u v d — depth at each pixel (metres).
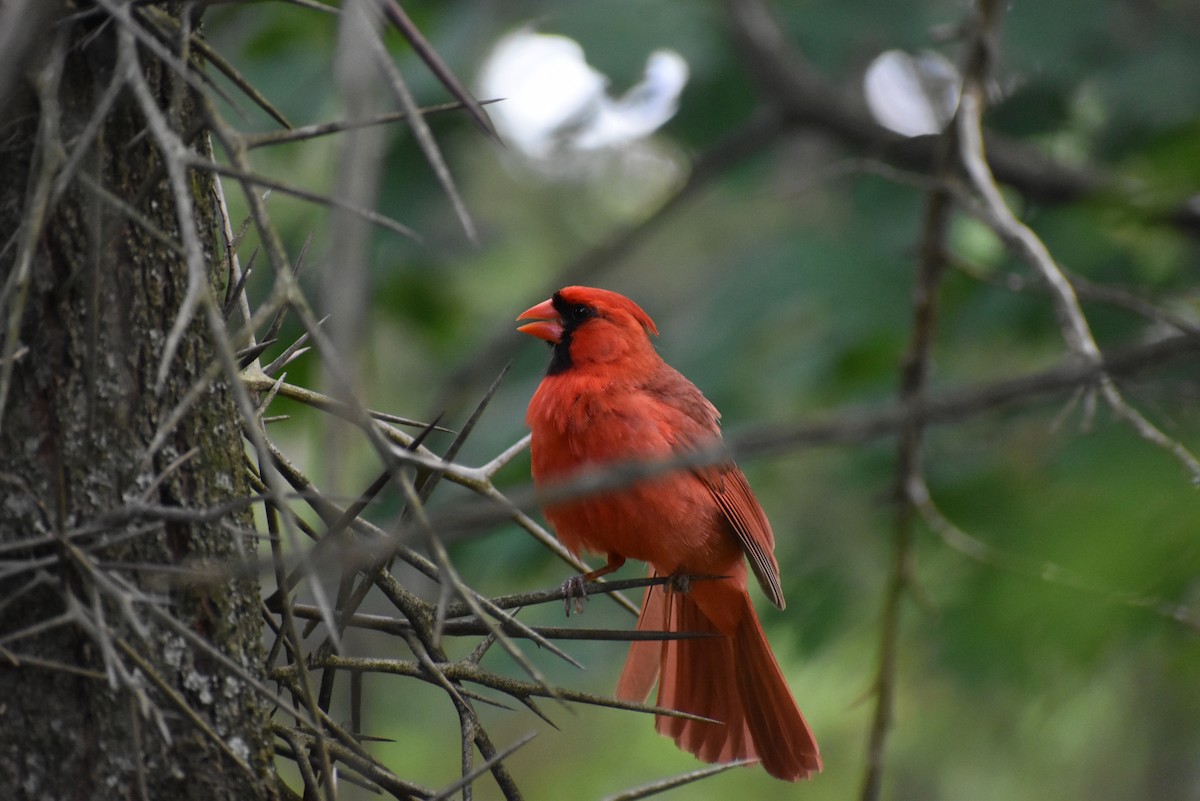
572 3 13.30
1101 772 13.17
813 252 13.05
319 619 4.82
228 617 4.51
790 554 11.27
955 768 13.36
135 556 4.31
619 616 11.59
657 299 16.89
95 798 4.20
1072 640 4.41
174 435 4.44
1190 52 12.55
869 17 13.50
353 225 2.75
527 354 12.99
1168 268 11.87
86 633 4.20
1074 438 6.45
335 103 11.94
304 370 10.45
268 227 3.37
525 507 3.23
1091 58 12.66
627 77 12.86
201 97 3.62
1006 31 12.69
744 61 13.29
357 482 9.89
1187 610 4.33
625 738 14.70
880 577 10.57
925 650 9.77
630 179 17.45
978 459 9.91
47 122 3.75
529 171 16.83
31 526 4.19
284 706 3.94
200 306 4.45
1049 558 4.23
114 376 4.32
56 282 4.27
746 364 12.56
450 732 13.16
